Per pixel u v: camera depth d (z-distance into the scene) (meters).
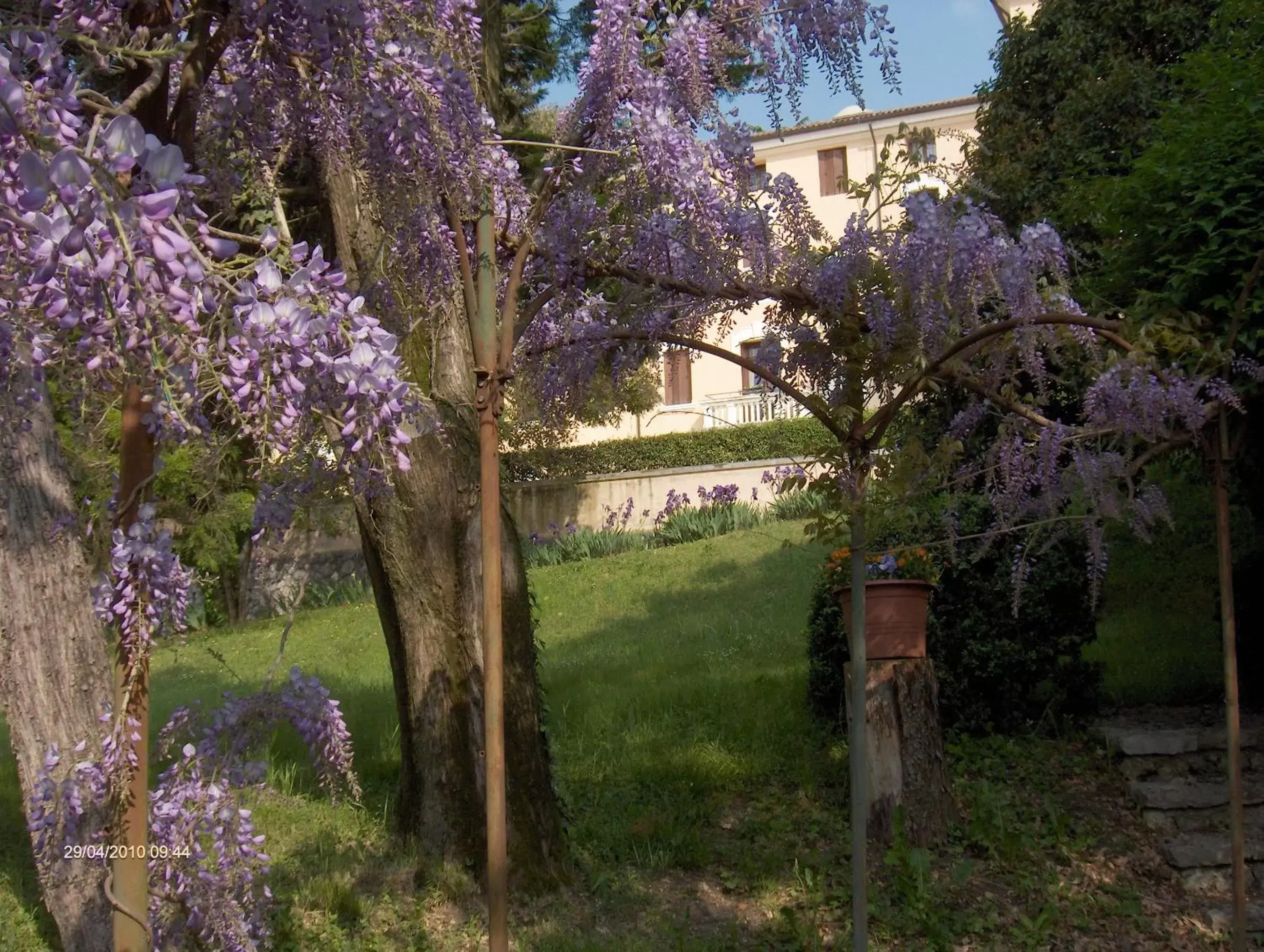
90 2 2.17
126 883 2.23
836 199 18.48
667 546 15.54
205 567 13.08
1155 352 3.30
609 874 4.83
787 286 3.18
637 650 9.09
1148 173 5.52
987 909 4.70
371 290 2.93
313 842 4.98
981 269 3.00
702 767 5.92
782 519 15.78
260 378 1.70
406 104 2.49
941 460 3.19
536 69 12.14
